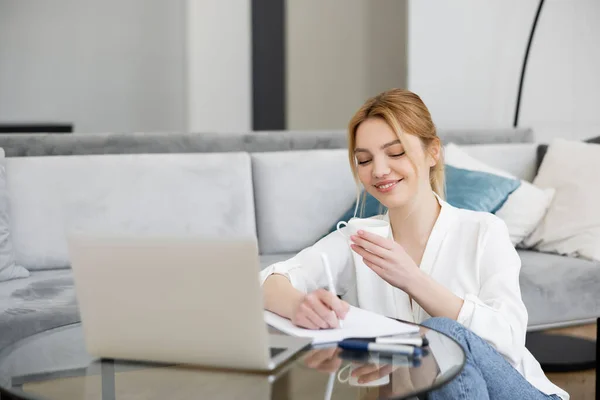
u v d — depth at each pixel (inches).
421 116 68.7
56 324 87.6
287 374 50.3
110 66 257.1
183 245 49.6
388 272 63.6
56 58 258.5
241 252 48.6
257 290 49.2
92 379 53.1
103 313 53.7
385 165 67.2
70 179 112.7
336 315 59.6
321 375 49.7
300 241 123.4
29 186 110.7
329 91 253.3
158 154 119.1
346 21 250.4
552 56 181.3
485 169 128.0
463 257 70.8
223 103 231.1
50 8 257.3
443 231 71.7
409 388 46.7
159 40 256.2
